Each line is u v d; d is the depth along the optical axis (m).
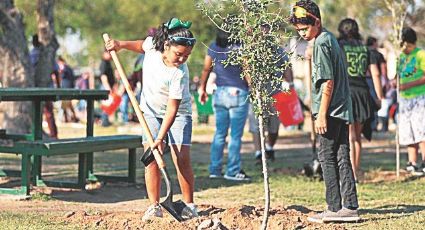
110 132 26.78
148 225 9.16
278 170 15.84
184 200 9.86
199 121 29.75
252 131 16.81
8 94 11.57
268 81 8.38
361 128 13.74
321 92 9.70
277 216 9.75
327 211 9.82
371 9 40.75
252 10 8.33
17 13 20.92
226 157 18.67
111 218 9.70
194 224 9.11
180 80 9.30
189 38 9.19
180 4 49.81
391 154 19.78
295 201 11.67
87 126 13.59
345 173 9.78
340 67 9.74
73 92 12.89
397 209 10.88
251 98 8.41
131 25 53.41
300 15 9.58
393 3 14.88
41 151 11.55
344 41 13.36
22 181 11.73
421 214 10.36
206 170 15.80
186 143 9.72
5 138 13.47
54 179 14.12
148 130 9.32
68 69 28.39
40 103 13.19
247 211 9.90
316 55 9.63
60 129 27.62
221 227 8.85
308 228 9.29
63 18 51.75
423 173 15.05
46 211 10.56
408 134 14.98
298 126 27.14
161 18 51.41
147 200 11.95
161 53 9.39
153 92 9.54
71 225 9.37
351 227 9.44
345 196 9.76
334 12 45.28
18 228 9.13
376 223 9.66
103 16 53.91
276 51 8.47
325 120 9.66
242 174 14.38
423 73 14.77
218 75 14.38
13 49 20.81
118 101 27.28
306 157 18.92
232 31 8.47
